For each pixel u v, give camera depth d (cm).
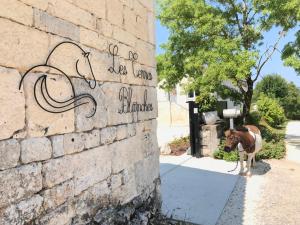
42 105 298
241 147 838
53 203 308
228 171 880
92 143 370
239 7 1359
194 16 1302
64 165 324
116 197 417
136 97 480
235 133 807
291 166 982
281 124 2550
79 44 352
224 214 588
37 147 291
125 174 441
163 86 1426
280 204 641
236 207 623
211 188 728
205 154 1084
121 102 437
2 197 256
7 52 263
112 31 419
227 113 1155
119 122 430
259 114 2241
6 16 263
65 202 324
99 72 387
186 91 1266
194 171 881
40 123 295
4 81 260
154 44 553
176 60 1334
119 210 422
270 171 905
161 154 1136
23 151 276
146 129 513
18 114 272
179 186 740
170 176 827
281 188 746
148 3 535
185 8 1287
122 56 443
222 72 1177
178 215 569
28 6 285
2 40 259
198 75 1272
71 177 333
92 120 370
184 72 1338
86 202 356
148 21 532
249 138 817
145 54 516
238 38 1284
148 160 517
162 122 2564
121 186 430
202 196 674
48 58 306
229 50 1209
